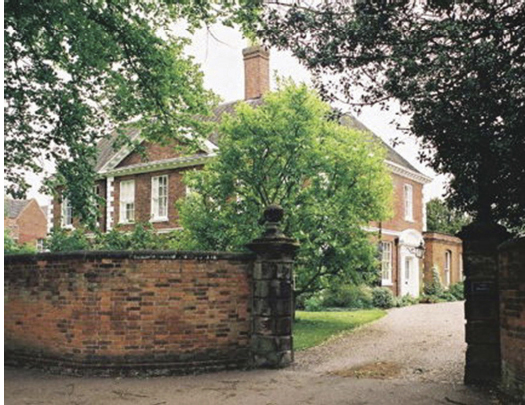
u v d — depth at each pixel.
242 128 14.44
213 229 14.34
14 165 13.09
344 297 21.38
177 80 13.26
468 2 5.99
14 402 6.92
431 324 15.82
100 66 12.38
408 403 6.80
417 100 6.75
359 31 6.51
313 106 14.39
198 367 8.95
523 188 7.42
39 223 46.97
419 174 29.33
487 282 7.87
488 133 6.48
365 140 16.03
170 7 12.79
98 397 7.21
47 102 12.60
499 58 5.98
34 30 11.31
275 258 9.38
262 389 7.66
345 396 7.21
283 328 9.35
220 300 9.25
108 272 8.86
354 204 14.62
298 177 14.50
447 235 31.03
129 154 26.78
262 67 25.28
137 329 8.80
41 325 9.24
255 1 7.18
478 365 7.86
